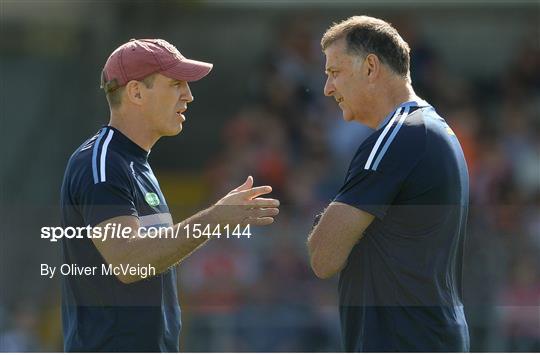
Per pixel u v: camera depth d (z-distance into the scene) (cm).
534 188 3170
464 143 3256
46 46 3703
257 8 3781
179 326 1145
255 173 3238
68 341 1113
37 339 2086
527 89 3653
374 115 1130
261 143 3372
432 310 1073
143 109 1126
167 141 3641
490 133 3403
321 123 3384
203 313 2014
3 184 3475
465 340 1110
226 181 3312
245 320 2008
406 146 1060
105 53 3653
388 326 1076
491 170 3156
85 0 3650
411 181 1059
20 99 3644
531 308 2086
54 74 3669
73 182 1083
